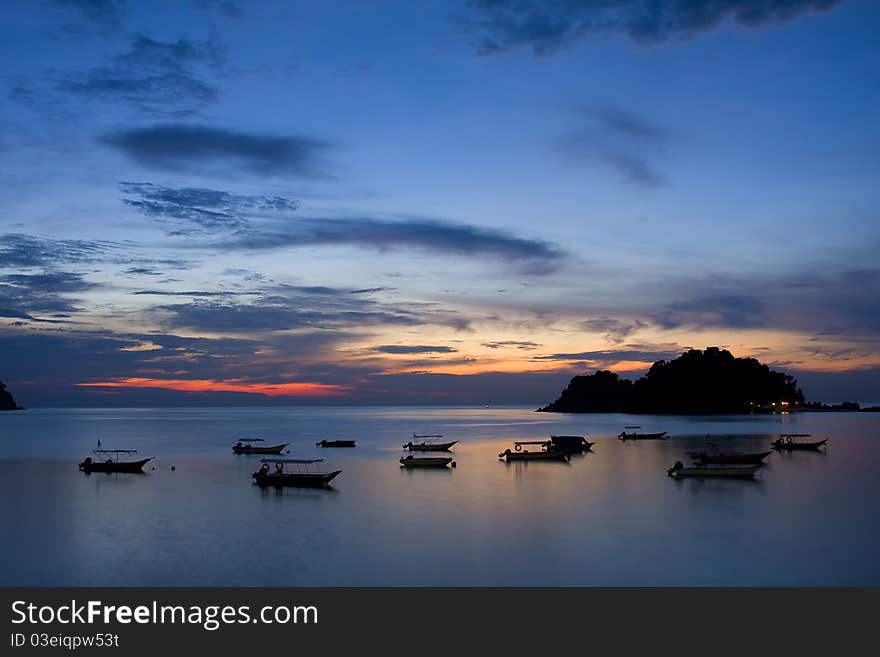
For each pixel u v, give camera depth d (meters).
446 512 56.56
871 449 116.94
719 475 76.81
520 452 101.38
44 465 96.88
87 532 49.91
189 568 40.62
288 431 199.88
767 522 51.88
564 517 54.06
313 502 62.25
